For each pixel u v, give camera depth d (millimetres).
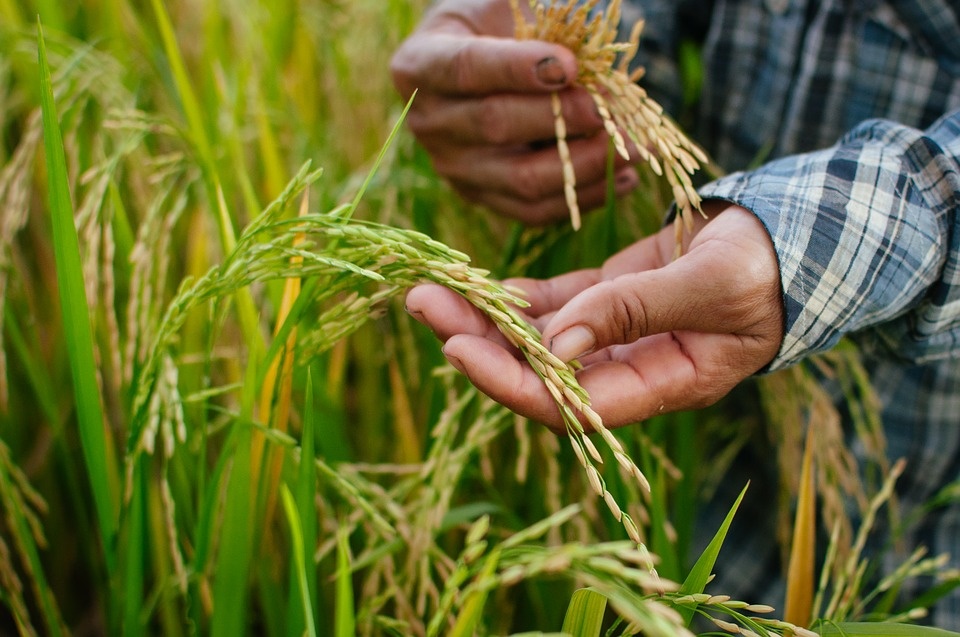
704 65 575
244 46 573
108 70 521
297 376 450
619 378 384
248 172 574
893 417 564
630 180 488
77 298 380
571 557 298
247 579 406
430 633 320
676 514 505
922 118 532
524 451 447
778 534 564
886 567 579
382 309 389
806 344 390
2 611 564
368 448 554
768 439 591
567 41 443
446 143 500
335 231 356
